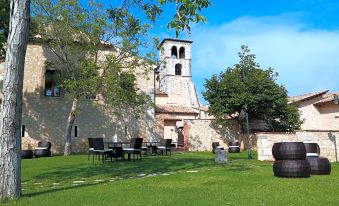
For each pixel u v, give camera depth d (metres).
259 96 25.97
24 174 10.72
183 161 15.57
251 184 8.05
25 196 6.59
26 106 23.38
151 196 6.47
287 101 27.52
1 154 6.30
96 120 24.84
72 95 21.70
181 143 32.78
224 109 26.92
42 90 23.83
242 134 28.09
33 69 23.86
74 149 24.08
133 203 5.83
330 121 26.97
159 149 21.77
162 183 8.31
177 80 53.62
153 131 26.14
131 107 24.56
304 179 9.00
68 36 20.41
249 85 26.44
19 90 6.61
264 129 28.58
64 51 21.34
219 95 27.48
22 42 6.68
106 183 8.49
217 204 5.70
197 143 27.22
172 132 33.59
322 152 17.12
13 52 6.57
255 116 28.20
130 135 25.47
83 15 19.45
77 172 11.28
